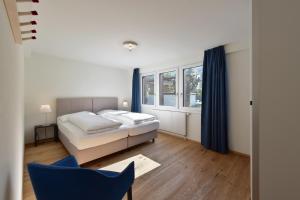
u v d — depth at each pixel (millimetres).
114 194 1110
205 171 2277
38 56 3463
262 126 786
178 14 1806
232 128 2963
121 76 5156
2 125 672
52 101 3689
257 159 807
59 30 2217
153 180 2047
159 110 4418
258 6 785
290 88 716
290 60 714
